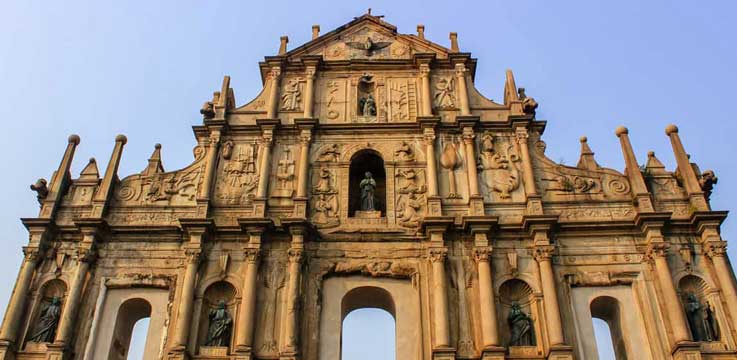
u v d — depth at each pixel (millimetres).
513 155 31969
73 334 27094
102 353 27031
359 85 35406
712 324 26625
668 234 28828
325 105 34469
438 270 27781
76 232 29688
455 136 32719
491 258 28453
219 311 27547
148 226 29562
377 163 33562
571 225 29016
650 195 29797
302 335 26891
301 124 32844
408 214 30141
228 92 35125
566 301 27500
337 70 35812
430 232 28797
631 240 28875
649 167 31328
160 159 32656
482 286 27312
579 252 28672
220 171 31906
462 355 26062
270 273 28359
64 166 31547
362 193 31672
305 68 35781
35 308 27781
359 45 37125
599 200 30312
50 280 28469
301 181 30922
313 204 30578
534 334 26797
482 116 33688
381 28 37844
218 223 30062
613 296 27781
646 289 27578
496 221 28703
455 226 29062
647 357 26344
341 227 29766
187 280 27766
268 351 26375
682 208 29703
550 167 31641
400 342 26875
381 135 32938
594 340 26656
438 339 26156
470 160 31500
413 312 27578
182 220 29000
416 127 32969
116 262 28969
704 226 28406
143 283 28453
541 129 32938
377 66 35844
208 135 33375
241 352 25750
